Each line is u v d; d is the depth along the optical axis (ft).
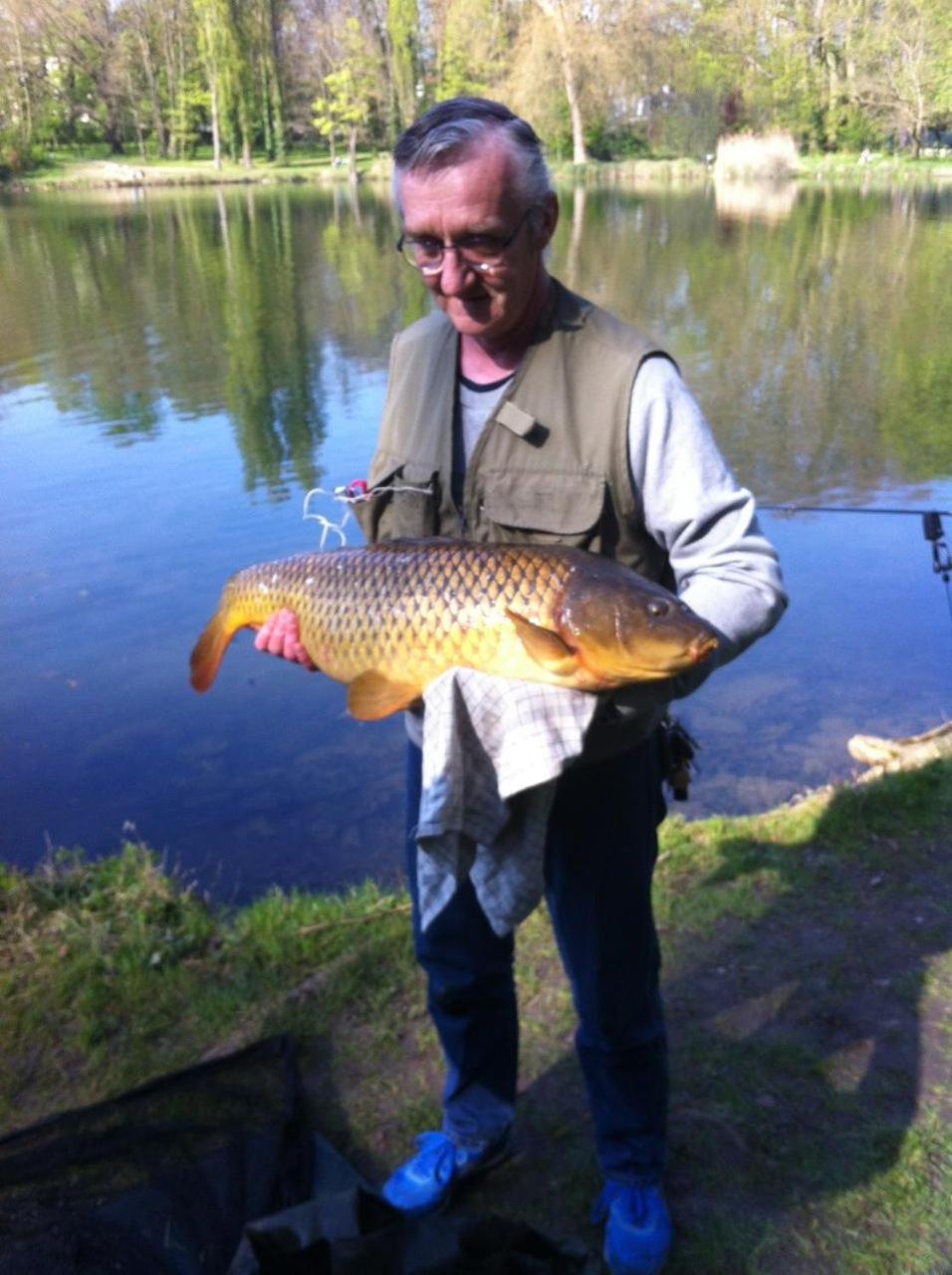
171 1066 9.45
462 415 6.65
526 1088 9.14
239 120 214.07
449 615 6.22
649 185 158.81
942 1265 7.39
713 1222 7.76
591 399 6.08
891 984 10.14
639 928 6.97
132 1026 9.97
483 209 5.71
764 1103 8.79
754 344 50.14
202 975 10.68
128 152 233.96
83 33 215.51
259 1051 9.22
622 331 6.15
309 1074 9.30
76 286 70.44
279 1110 8.55
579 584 5.81
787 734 17.66
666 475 6.00
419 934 7.60
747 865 12.35
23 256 85.81
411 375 6.88
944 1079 8.96
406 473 6.85
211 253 86.84
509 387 6.29
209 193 166.91
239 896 13.87
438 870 6.32
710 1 178.19
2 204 144.15
